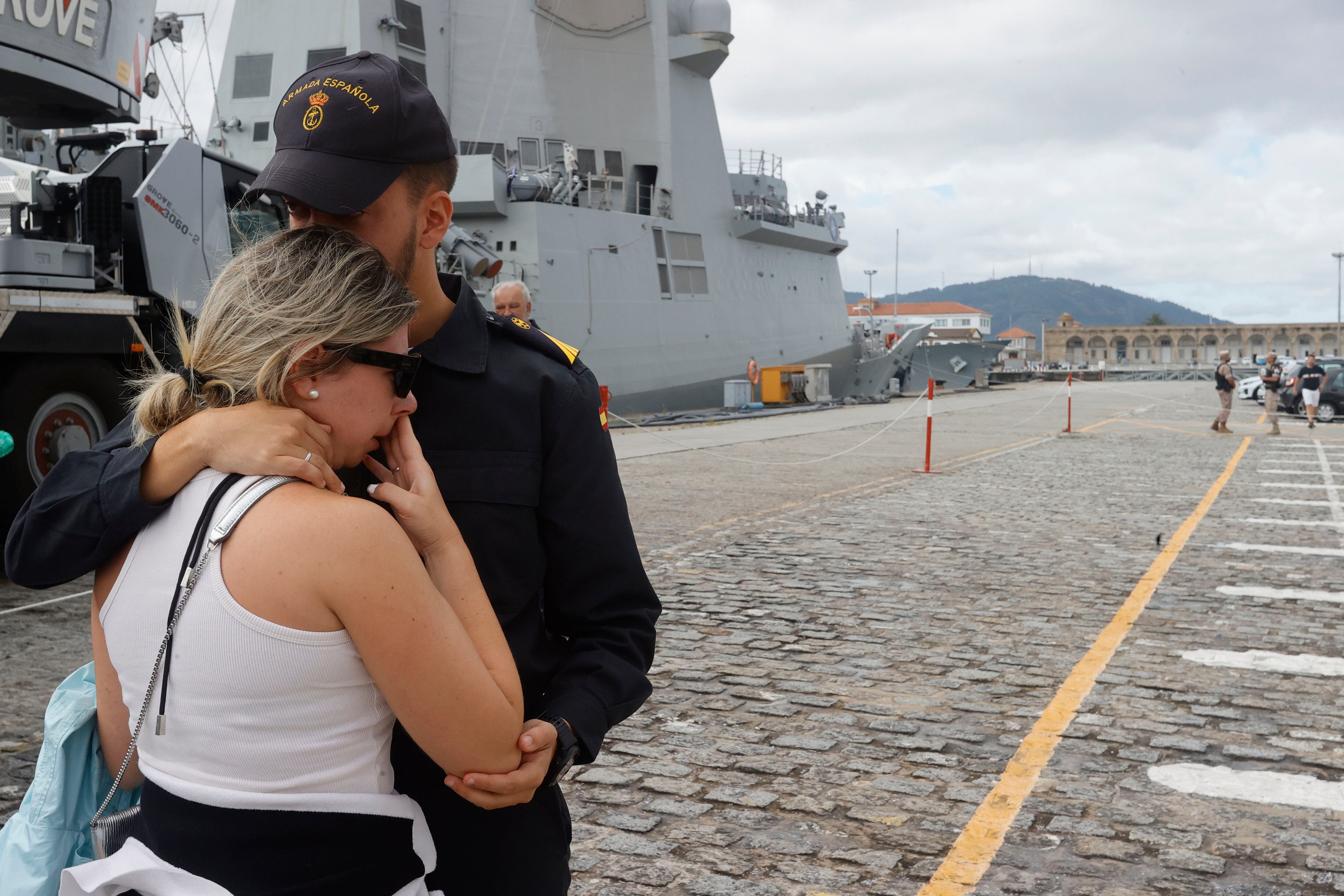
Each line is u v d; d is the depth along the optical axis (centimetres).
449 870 142
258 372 117
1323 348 13362
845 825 333
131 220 773
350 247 125
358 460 128
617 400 2494
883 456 1672
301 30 2128
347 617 113
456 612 130
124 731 130
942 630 583
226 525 114
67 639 550
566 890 155
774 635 572
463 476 145
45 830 131
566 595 155
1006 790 360
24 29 739
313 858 117
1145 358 14325
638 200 2539
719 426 2339
